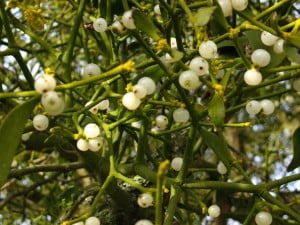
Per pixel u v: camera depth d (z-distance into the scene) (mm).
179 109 378
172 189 373
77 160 531
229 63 406
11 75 736
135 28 340
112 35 447
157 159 511
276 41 367
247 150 966
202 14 312
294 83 391
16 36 673
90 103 377
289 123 860
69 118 409
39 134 503
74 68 759
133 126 436
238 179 764
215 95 347
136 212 467
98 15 467
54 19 587
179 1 324
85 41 502
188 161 376
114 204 474
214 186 376
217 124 358
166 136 455
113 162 367
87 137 354
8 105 407
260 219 363
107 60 505
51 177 616
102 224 472
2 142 310
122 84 432
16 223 729
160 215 312
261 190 370
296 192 643
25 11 435
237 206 592
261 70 360
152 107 424
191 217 581
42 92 304
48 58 708
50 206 599
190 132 375
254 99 419
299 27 347
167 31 390
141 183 468
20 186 787
